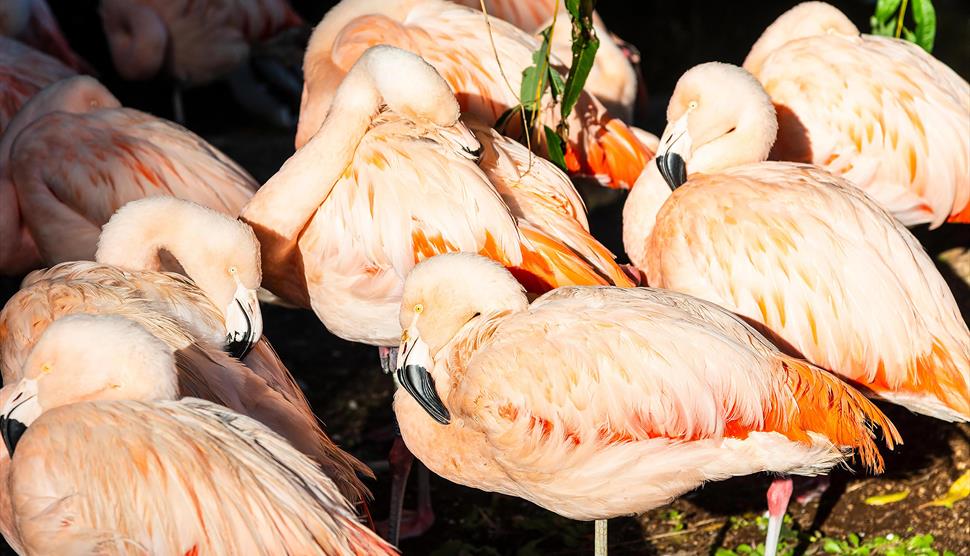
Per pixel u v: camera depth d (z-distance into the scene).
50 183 5.81
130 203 4.65
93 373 3.70
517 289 4.15
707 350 3.84
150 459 3.38
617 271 5.02
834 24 6.20
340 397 6.66
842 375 4.52
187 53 10.51
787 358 4.04
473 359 3.97
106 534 3.35
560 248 4.85
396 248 4.83
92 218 5.80
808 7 6.27
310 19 13.25
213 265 4.55
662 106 10.93
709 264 4.57
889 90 5.74
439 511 5.58
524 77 5.27
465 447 4.23
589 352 3.84
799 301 4.49
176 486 3.37
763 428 3.86
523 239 4.82
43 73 7.84
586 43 5.11
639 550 5.11
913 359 4.50
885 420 4.11
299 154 4.97
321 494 3.59
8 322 4.27
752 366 3.87
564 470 3.96
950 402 4.54
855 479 5.38
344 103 4.93
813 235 4.53
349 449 6.11
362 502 4.27
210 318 4.49
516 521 5.42
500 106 5.81
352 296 5.04
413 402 4.39
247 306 4.56
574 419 3.83
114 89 12.02
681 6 13.54
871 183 5.80
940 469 5.29
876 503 5.19
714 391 3.81
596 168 6.13
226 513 3.38
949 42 12.44
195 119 11.55
